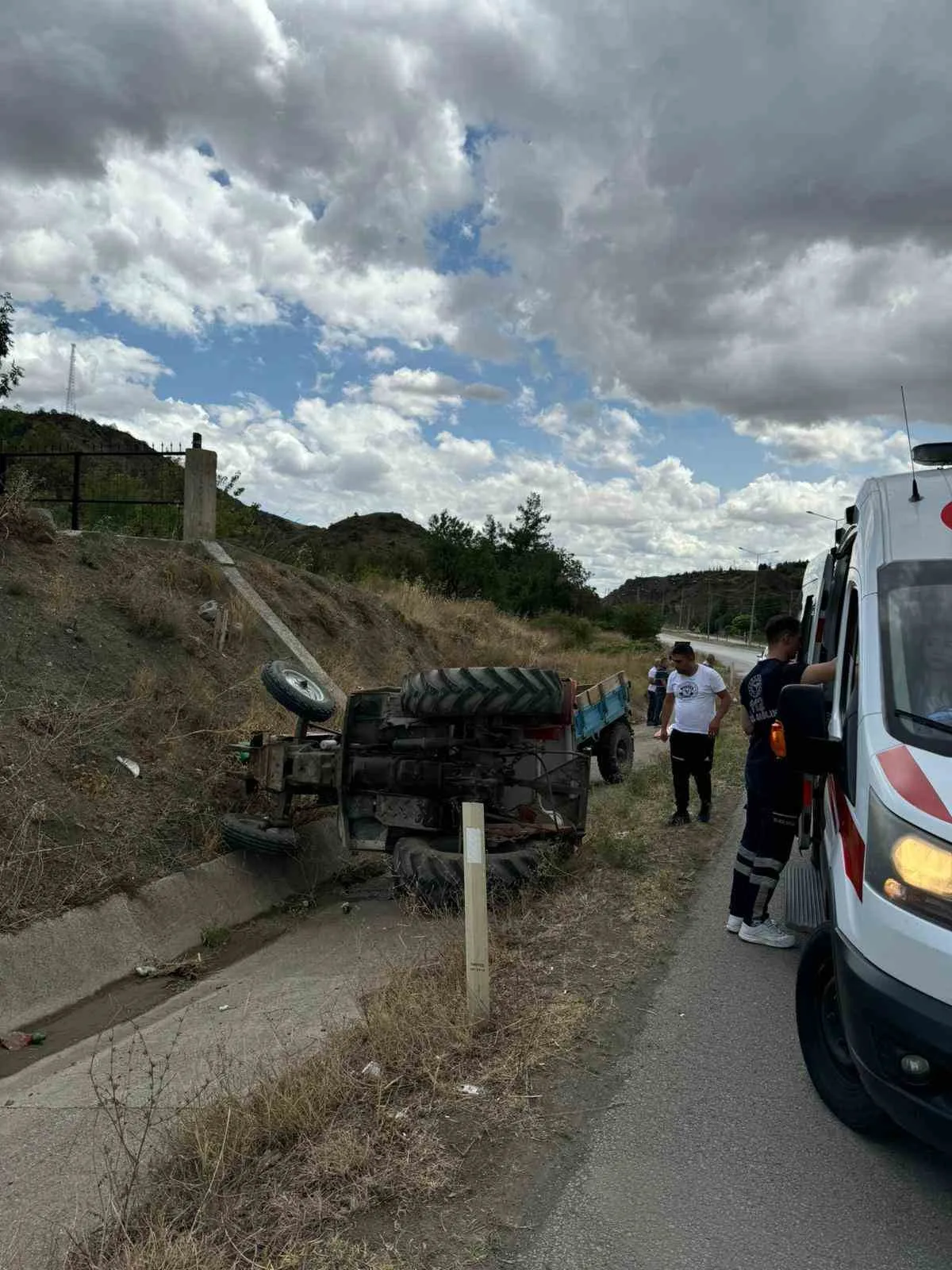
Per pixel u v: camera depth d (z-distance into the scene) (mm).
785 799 5477
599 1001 4715
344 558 29984
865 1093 3494
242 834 7484
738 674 47906
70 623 9281
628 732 13352
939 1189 3205
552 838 7242
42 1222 3334
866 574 4027
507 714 6984
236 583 12859
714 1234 2949
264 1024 5078
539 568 51875
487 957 4531
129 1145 3852
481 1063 4043
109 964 6066
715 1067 4062
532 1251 2863
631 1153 3400
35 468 15867
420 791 7176
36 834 6539
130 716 8539
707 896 6578
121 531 14281
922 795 3016
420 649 17484
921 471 4418
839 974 3166
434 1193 3139
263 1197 3131
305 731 8047
